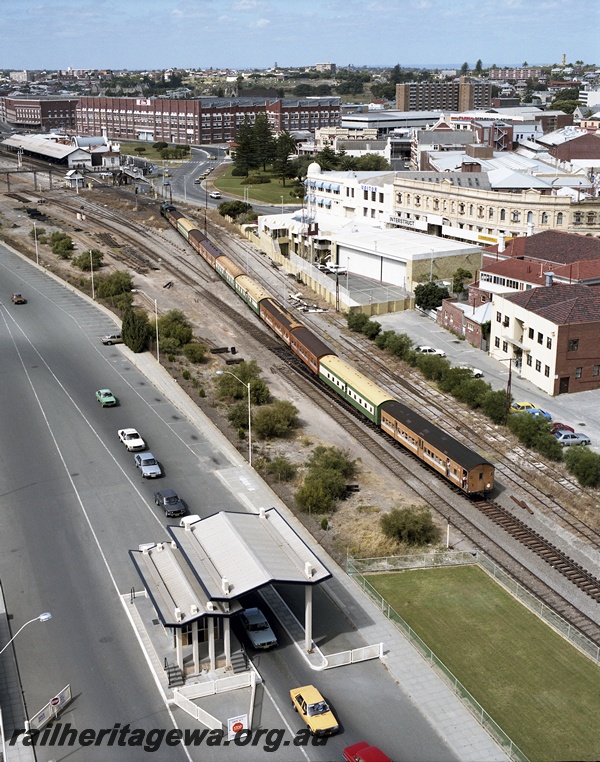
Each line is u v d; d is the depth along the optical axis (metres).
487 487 78.31
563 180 189.12
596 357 104.50
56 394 102.81
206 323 134.00
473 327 121.94
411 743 48.19
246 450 89.06
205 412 98.75
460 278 145.75
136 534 70.81
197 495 78.25
